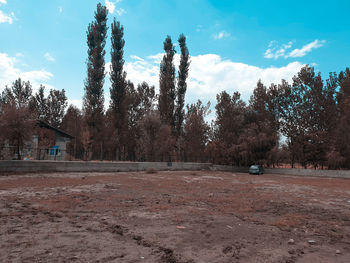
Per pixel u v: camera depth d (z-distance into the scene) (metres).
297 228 7.14
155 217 7.89
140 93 61.28
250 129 47.03
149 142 40.19
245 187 18.67
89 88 40.06
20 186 13.99
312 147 41.16
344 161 37.09
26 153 29.28
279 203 11.63
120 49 45.12
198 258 4.62
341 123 38.06
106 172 28.86
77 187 14.56
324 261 4.67
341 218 8.70
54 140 34.31
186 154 47.81
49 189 13.26
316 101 42.72
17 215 7.47
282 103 46.47
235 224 7.38
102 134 42.12
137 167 33.34
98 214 8.06
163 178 24.11
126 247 5.11
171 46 45.91
